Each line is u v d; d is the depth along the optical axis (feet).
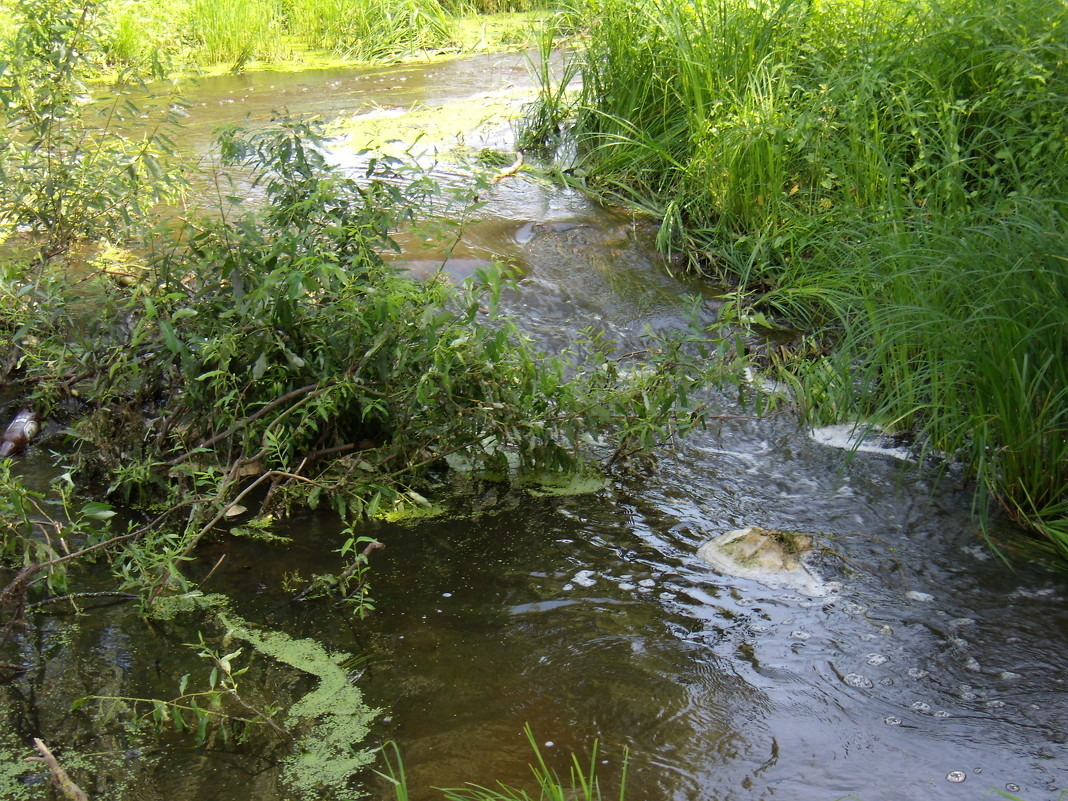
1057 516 12.54
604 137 24.49
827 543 12.15
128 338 13.87
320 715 9.27
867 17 21.06
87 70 18.37
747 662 10.06
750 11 22.34
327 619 10.65
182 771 8.58
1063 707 9.43
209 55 38.75
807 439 14.69
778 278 18.13
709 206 21.04
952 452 13.85
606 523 12.53
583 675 9.82
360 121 28.78
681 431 13.55
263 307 12.17
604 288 18.88
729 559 11.71
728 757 8.81
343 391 12.21
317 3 41.73
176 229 19.54
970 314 13.57
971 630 10.57
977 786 8.46
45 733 8.99
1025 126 17.21
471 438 13.15
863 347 15.67
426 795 8.35
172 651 10.12
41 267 15.62
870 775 8.59
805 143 19.11
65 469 13.29
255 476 13.12
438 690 9.61
